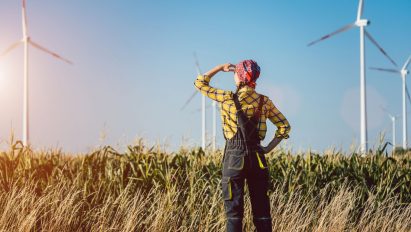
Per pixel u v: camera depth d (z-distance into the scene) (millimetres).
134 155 7977
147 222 6508
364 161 8945
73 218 6609
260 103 5008
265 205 5113
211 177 7504
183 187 7508
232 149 4941
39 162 7840
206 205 6977
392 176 8531
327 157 8812
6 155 7840
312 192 7871
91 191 7301
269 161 8375
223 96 5020
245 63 5121
